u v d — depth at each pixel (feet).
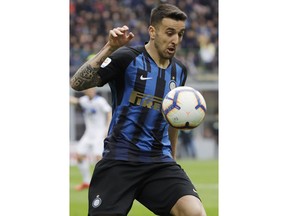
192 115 67.72
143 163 68.80
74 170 231.09
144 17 366.22
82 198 141.69
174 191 67.31
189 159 293.02
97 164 70.38
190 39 353.10
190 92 68.44
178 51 336.08
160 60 70.79
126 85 69.46
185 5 367.45
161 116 69.82
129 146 68.85
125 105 69.36
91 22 357.82
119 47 66.90
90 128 161.17
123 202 67.62
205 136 319.68
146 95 69.26
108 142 70.13
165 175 68.69
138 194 69.97
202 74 328.29
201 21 363.76
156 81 69.87
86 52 338.75
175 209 66.95
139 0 368.68
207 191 157.07
